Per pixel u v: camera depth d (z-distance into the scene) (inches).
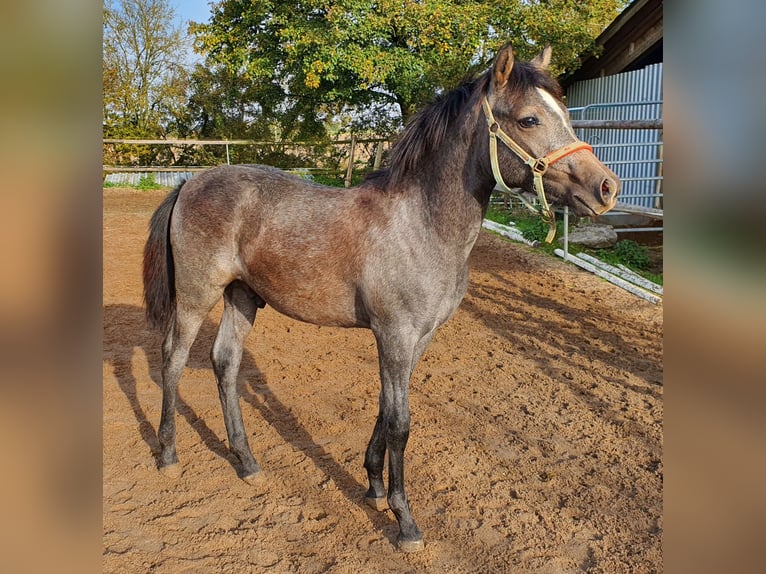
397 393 109.0
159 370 190.9
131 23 842.2
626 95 451.8
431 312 108.0
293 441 148.9
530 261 341.7
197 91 858.1
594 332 233.8
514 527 114.9
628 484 129.3
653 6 410.0
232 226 123.2
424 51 521.3
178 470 132.7
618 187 96.9
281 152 737.0
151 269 134.1
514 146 101.5
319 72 522.0
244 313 136.3
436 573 102.5
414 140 110.0
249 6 561.0
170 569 101.0
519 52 489.4
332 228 113.5
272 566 103.2
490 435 151.9
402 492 111.0
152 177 704.4
